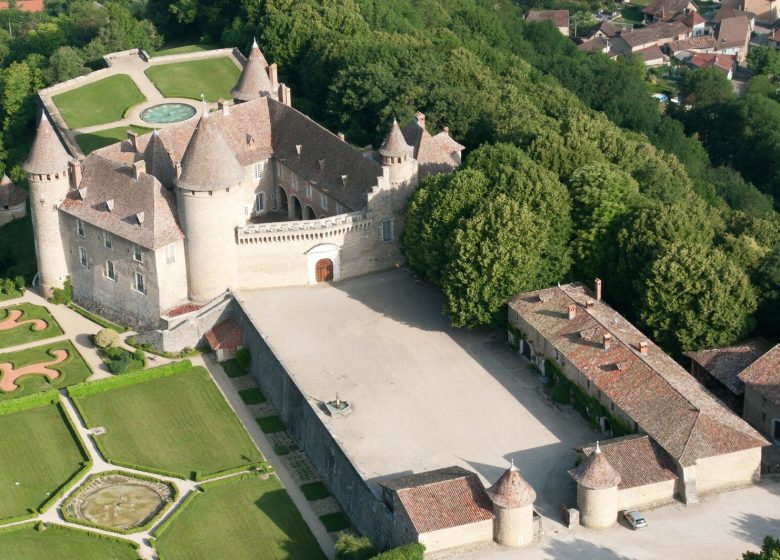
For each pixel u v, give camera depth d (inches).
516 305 7455.7
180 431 7209.6
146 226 7864.2
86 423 7249.0
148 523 6456.7
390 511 6190.9
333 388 7229.3
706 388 6953.7
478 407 7057.1
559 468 6545.3
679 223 7504.9
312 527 6466.5
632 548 6008.9
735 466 6328.7
